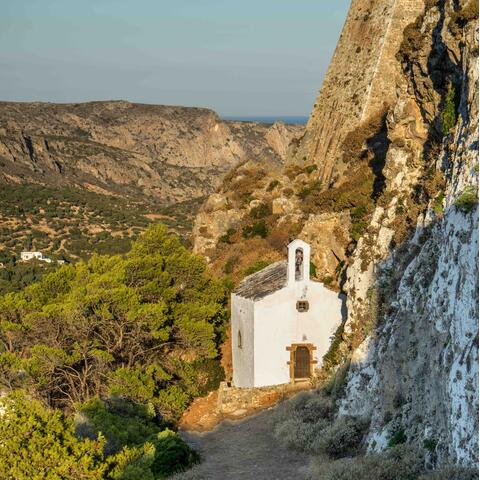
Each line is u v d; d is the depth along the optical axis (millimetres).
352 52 62188
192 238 64625
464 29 24578
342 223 46312
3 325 37000
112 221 134375
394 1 58250
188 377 40031
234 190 64688
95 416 30438
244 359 38688
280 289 37094
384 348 26438
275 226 56594
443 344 21547
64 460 21109
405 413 23406
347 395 28906
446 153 26453
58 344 37312
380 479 21094
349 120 58094
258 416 34156
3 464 20672
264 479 26266
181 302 43688
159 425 35781
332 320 37469
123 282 41000
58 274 41781
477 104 22812
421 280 24703
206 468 28797
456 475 18109
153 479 23406
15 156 196000
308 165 62812
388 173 32812
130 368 38531
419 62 30188
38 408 23641
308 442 28203
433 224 26125
